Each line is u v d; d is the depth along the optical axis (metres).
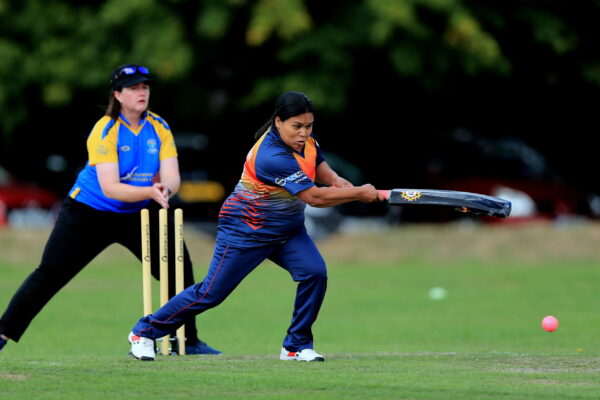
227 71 71.69
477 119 82.88
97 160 25.09
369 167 77.25
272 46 69.19
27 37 69.88
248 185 22.98
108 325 41.28
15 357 28.70
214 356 26.14
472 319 42.62
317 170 23.94
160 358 25.39
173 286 26.77
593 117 82.44
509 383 20.95
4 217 71.62
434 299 48.41
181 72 66.69
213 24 64.69
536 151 84.19
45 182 78.69
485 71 72.88
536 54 73.38
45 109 74.62
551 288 50.97
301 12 63.53
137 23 66.69
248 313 44.81
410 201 22.66
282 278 56.09
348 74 68.19
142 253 25.52
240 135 75.44
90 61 68.75
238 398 19.02
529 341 36.66
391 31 66.44
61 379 20.92
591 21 71.62
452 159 73.00
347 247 62.56
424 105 79.38
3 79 69.69
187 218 72.88
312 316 23.98
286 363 23.78
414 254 61.59
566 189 70.62
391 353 28.84
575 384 20.94
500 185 69.56
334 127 80.38
